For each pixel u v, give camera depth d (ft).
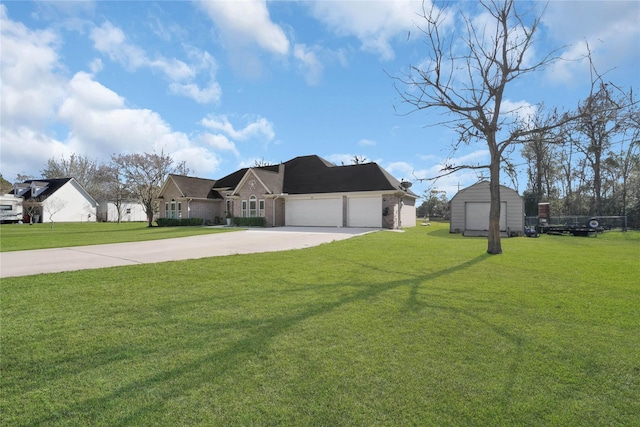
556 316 15.85
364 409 8.74
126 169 118.11
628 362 11.34
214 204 111.14
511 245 48.19
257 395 9.34
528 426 8.13
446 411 8.68
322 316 15.79
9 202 137.18
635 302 18.15
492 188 38.27
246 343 12.75
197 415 8.44
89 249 40.04
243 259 31.63
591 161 99.19
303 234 60.85
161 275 24.27
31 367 10.77
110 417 8.35
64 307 16.76
